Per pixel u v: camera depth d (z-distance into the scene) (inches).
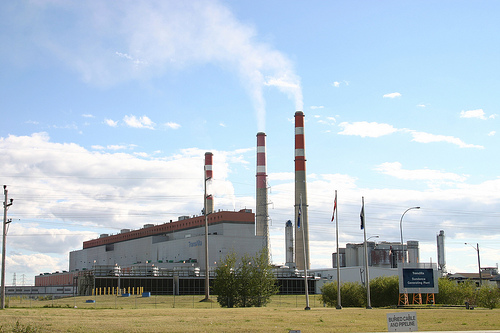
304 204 6166.3
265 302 2979.8
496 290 2733.8
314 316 1812.3
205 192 3243.1
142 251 7229.3
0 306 2229.3
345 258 7140.8
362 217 2519.7
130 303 3208.7
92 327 1376.7
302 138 6323.8
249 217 6254.9
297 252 6112.2
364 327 1414.9
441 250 6815.9
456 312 2084.2
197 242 6122.1
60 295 5994.1
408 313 1035.9
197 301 3371.1
